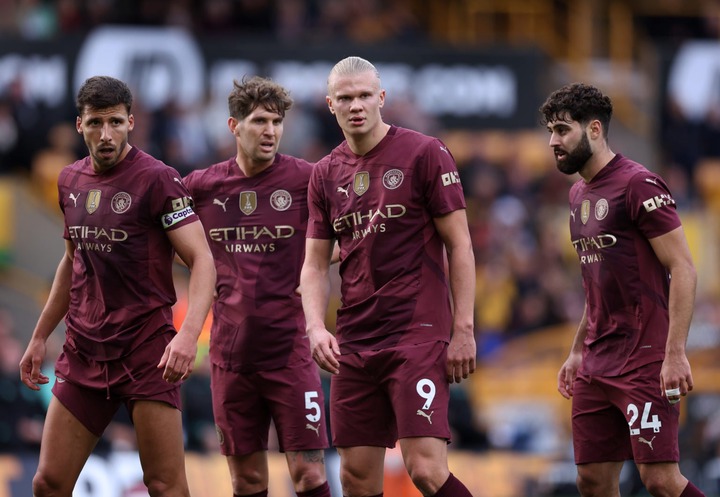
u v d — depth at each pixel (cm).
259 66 6209
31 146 5934
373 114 2458
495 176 6391
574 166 2545
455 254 2438
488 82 6512
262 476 2861
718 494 4756
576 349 2675
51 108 5981
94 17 6412
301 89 6244
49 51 5988
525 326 5894
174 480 2422
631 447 2555
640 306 2491
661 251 2467
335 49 6300
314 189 2558
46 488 2417
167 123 5981
